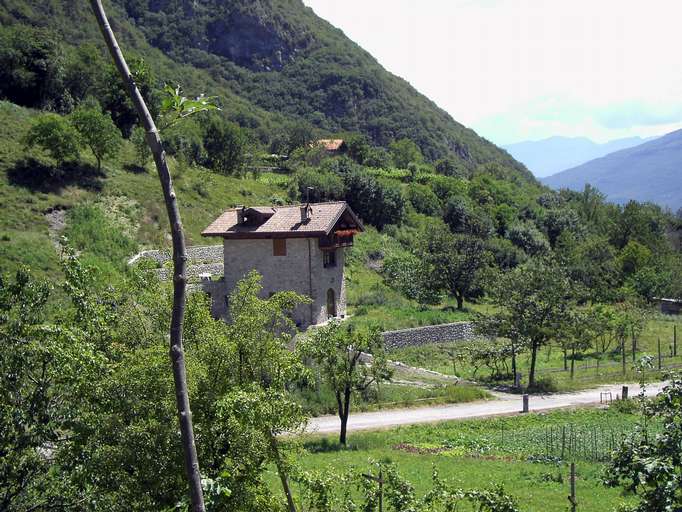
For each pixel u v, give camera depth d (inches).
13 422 437.1
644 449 353.7
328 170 3535.9
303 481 496.4
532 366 1763.0
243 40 7588.6
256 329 545.0
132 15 7268.7
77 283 530.0
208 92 6156.5
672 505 326.3
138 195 2397.9
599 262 3472.0
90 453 432.5
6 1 4608.8
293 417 488.4
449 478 903.1
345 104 7185.0
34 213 1989.4
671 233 5032.0
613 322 2180.1
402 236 3211.1
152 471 429.7
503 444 1185.4
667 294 3334.2
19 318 476.4
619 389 1708.9
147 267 556.4
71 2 5359.3
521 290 1786.4
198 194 2711.6
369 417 1414.9
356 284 2514.8
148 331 537.0
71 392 462.9
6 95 2805.1
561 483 924.0
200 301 541.0
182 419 228.1
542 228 4197.8
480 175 4982.8
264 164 4116.6
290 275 1898.4
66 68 3117.6
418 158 5472.4
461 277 2496.3
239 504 437.1
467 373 1881.2
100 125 2372.0
